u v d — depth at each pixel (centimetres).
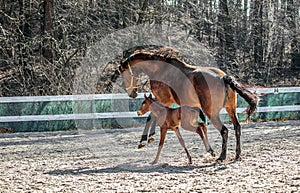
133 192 707
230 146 1185
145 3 2270
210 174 845
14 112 1600
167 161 999
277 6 2983
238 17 2928
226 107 988
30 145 1273
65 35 2230
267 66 2842
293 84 2800
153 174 856
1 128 1566
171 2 2377
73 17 2316
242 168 895
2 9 2333
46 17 2242
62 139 1374
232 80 972
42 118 1577
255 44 2916
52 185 771
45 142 1324
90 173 878
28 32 2472
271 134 1391
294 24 3002
